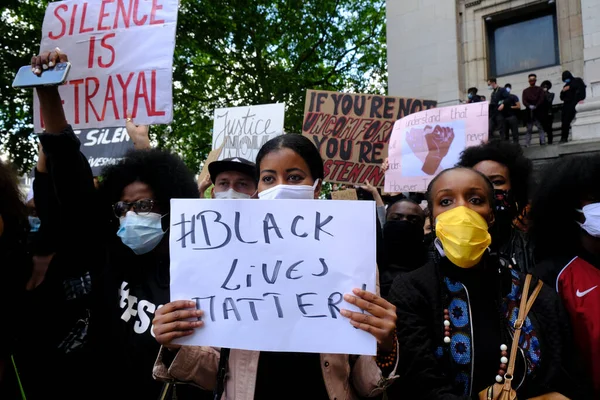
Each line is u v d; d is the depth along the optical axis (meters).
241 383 1.50
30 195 2.85
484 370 1.62
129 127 2.97
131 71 3.01
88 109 3.07
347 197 2.40
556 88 10.25
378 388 1.42
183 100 16.86
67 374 1.92
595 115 8.39
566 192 2.15
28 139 10.88
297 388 1.48
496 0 10.91
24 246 1.97
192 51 16.73
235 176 2.81
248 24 16.17
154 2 3.06
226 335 1.46
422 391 1.59
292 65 19.50
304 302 1.45
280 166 1.68
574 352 1.81
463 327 1.68
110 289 2.01
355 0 19.17
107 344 1.94
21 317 1.90
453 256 1.68
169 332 1.46
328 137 5.13
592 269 1.94
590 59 9.08
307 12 18.34
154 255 2.11
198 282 1.52
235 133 4.88
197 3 15.16
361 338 1.40
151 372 1.82
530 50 10.86
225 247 1.52
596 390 1.75
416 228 3.09
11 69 10.07
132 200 2.12
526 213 2.67
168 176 2.21
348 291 1.44
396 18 11.81
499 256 1.82
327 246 1.48
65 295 1.96
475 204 1.78
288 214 1.51
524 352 1.60
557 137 9.57
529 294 1.71
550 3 10.39
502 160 2.74
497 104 9.25
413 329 1.68
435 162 3.87
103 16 3.11
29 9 11.60
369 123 5.10
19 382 1.78
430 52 11.32
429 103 5.07
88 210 1.99
